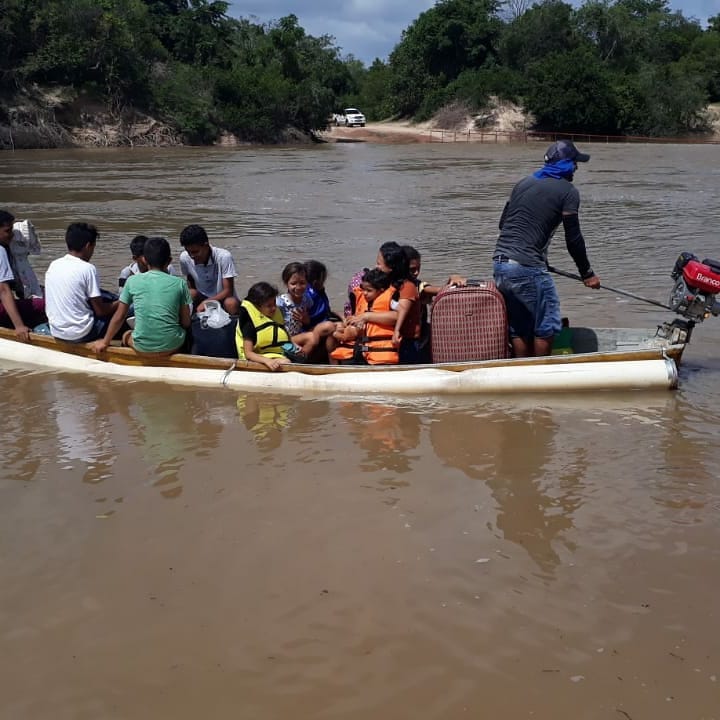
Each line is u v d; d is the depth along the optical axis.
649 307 8.31
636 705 2.80
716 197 18.89
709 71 67.38
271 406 5.69
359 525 4.00
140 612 3.36
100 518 4.12
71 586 3.55
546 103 60.31
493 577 3.54
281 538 3.89
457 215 16.09
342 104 79.44
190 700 2.87
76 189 21.88
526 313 5.95
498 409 5.54
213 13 59.41
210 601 3.42
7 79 44.38
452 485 4.41
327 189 21.86
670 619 3.25
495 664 3.01
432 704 2.82
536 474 4.53
